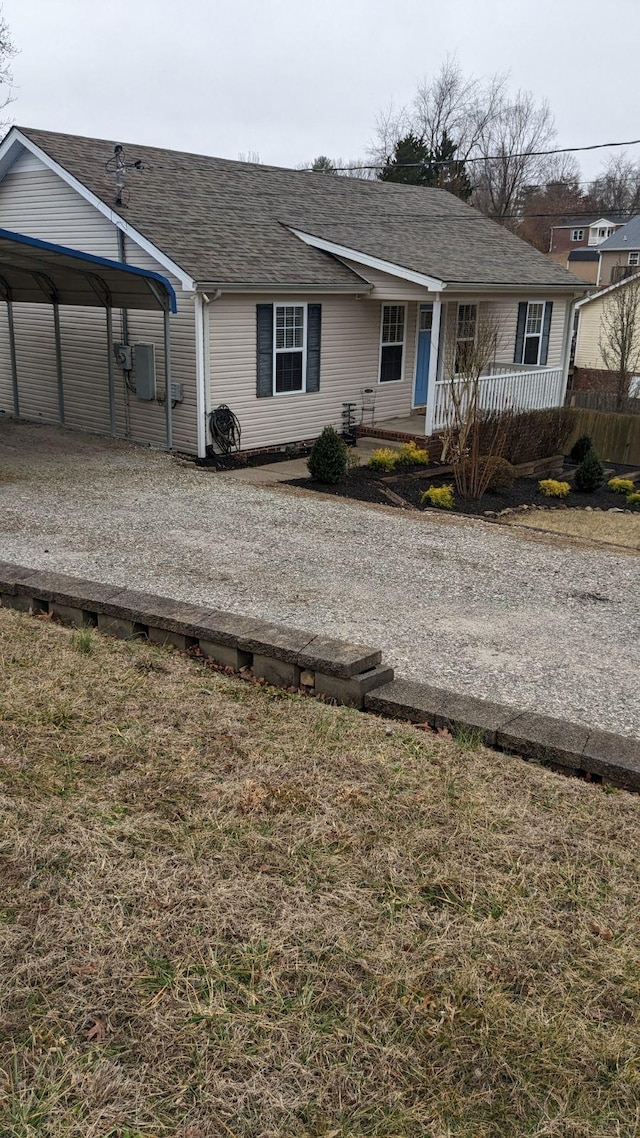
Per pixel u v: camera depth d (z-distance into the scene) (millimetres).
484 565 9125
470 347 15820
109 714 4508
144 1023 2559
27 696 4641
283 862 3314
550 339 19969
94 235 14508
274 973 2754
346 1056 2490
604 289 31953
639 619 7652
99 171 14766
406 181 44375
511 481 14648
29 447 14055
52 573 6445
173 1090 2357
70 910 2998
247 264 13797
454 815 3697
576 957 2904
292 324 14773
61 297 14836
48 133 15164
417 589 8086
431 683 5895
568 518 13180
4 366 17812
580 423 21094
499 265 18016
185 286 12625
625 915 3121
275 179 18312
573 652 6707
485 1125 2314
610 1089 2438
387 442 16125
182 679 5012
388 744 4328
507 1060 2502
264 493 11953
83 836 3414
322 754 4184
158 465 13219
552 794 3924
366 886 3209
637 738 5246
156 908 3029
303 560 8750
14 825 3469
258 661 5109
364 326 16312
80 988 2674
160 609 5613
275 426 15031
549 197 63312
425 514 11875
